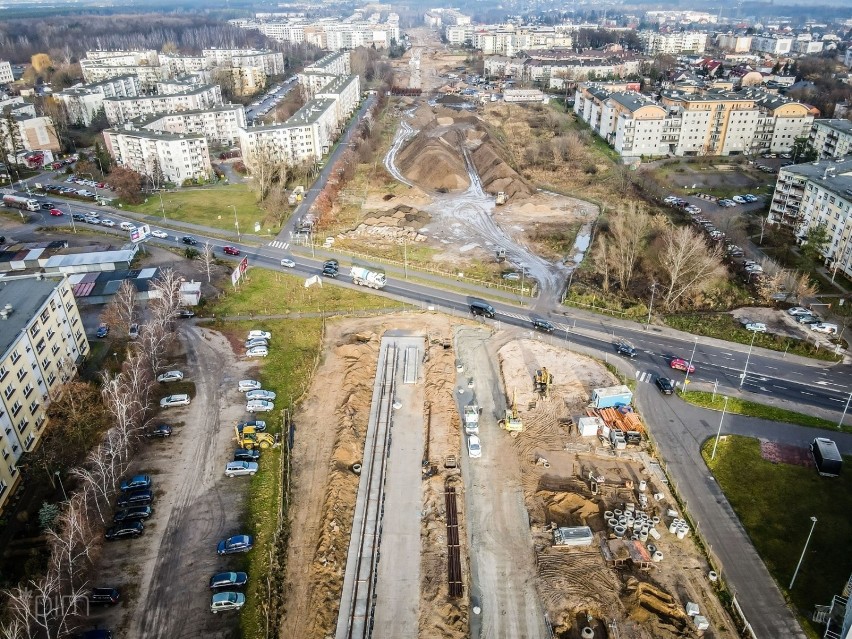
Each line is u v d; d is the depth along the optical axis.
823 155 198.12
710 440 84.06
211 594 61.00
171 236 152.62
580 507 72.69
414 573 64.00
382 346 105.50
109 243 147.38
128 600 60.12
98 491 70.75
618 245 140.50
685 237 121.56
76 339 96.94
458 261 139.38
